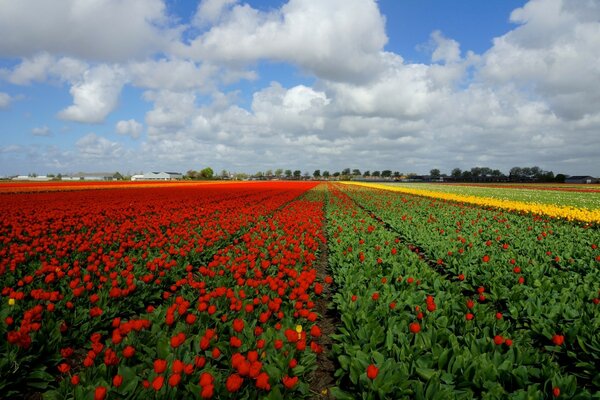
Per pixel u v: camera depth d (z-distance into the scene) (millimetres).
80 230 14609
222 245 12633
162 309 6043
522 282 7570
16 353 4578
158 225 15008
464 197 36500
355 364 4395
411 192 49344
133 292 7188
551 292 7246
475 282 8391
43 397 4473
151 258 9547
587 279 8164
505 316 6523
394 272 8469
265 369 4242
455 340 4879
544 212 22578
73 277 7566
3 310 5738
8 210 20016
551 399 3957
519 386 4156
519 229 16109
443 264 10477
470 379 4227
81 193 38062
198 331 5461
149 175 155625
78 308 6219
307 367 4777
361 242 12398
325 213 24297
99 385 3838
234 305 5684
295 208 24516
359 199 36094
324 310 7828
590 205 29359
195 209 23203
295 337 4402
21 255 8625
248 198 32906
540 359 4867
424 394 3965
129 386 3934
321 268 11438
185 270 9438
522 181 120062
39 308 5059
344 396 4254
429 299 5613
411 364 4508
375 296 6180
